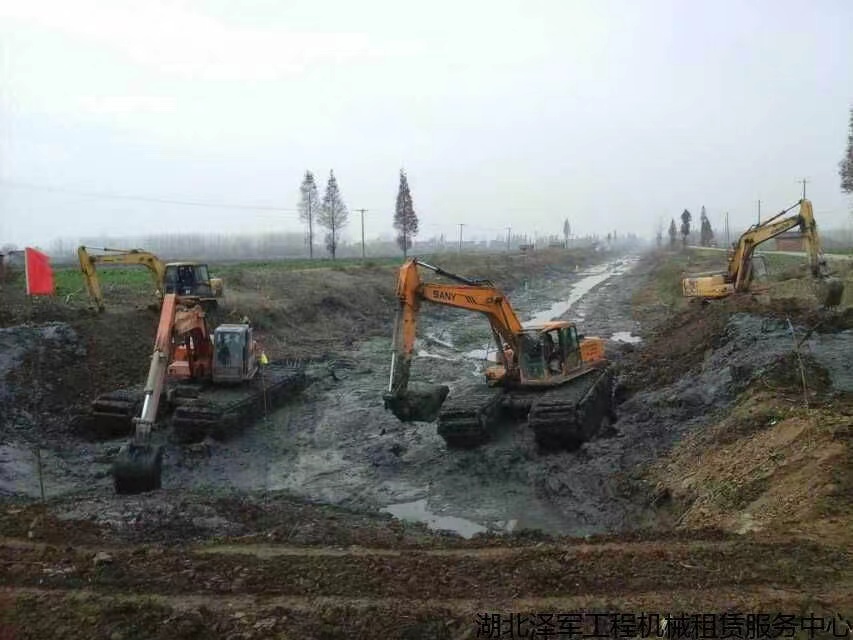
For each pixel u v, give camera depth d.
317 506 13.77
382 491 14.75
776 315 22.47
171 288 28.38
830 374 16.28
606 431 17.42
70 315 25.78
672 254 98.31
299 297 38.88
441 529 12.62
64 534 10.41
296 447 17.75
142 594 8.08
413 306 16.23
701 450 14.12
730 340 21.34
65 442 17.77
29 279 13.49
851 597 7.48
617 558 8.77
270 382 20.91
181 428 17.42
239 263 69.06
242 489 14.81
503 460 15.80
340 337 35.12
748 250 29.55
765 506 10.64
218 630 7.20
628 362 25.33
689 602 7.54
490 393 18.02
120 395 18.48
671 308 42.22
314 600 7.92
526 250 106.50
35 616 7.44
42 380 20.05
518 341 18.16
